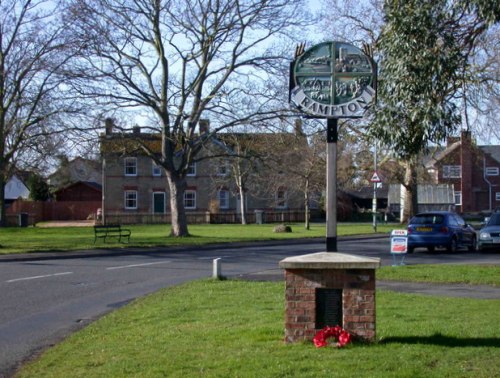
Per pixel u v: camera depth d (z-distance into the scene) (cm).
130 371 715
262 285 1521
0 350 930
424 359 723
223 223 6238
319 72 923
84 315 1223
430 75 964
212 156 3456
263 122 3089
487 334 877
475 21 996
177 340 878
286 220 6538
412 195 4862
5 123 3228
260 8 3072
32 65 2855
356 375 659
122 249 2814
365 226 5262
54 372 746
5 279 1773
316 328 802
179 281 1728
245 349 792
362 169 4678
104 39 2908
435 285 1569
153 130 3281
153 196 6531
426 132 955
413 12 972
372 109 995
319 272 797
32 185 7038
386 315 1073
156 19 3170
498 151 7256
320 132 3055
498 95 2042
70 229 4791
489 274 1702
